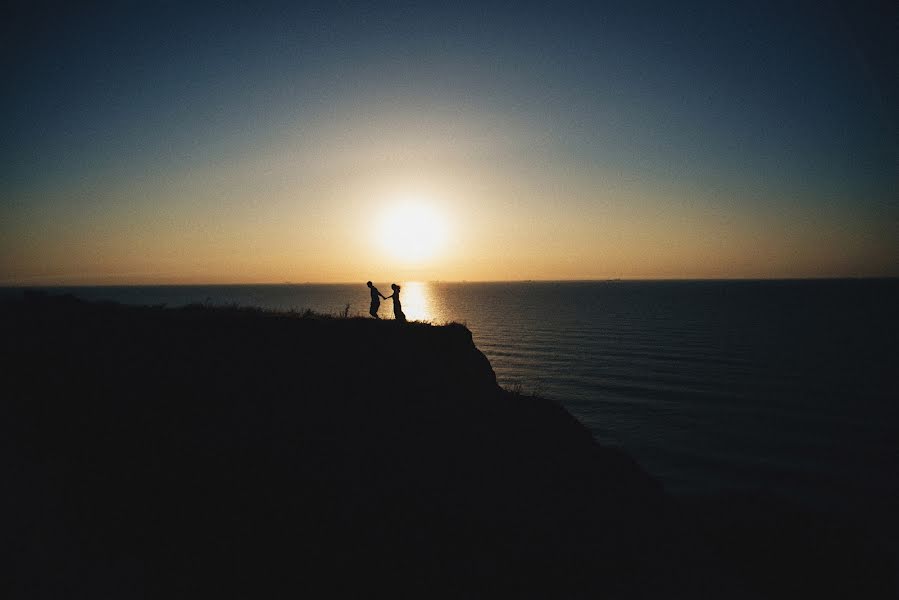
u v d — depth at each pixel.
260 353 15.14
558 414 16.86
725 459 46.56
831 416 59.53
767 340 122.38
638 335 135.00
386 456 11.77
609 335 135.25
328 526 9.14
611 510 12.28
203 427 11.23
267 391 13.26
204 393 12.59
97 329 15.88
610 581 9.48
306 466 10.61
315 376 14.49
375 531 9.29
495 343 121.00
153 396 12.09
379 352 16.66
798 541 16.45
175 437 10.70
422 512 10.14
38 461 9.45
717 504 19.48
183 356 14.41
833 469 43.78
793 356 99.81
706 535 16.72
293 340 16.20
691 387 74.19
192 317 17.67
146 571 7.67
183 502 9.06
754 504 19.36
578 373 84.50
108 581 7.35
